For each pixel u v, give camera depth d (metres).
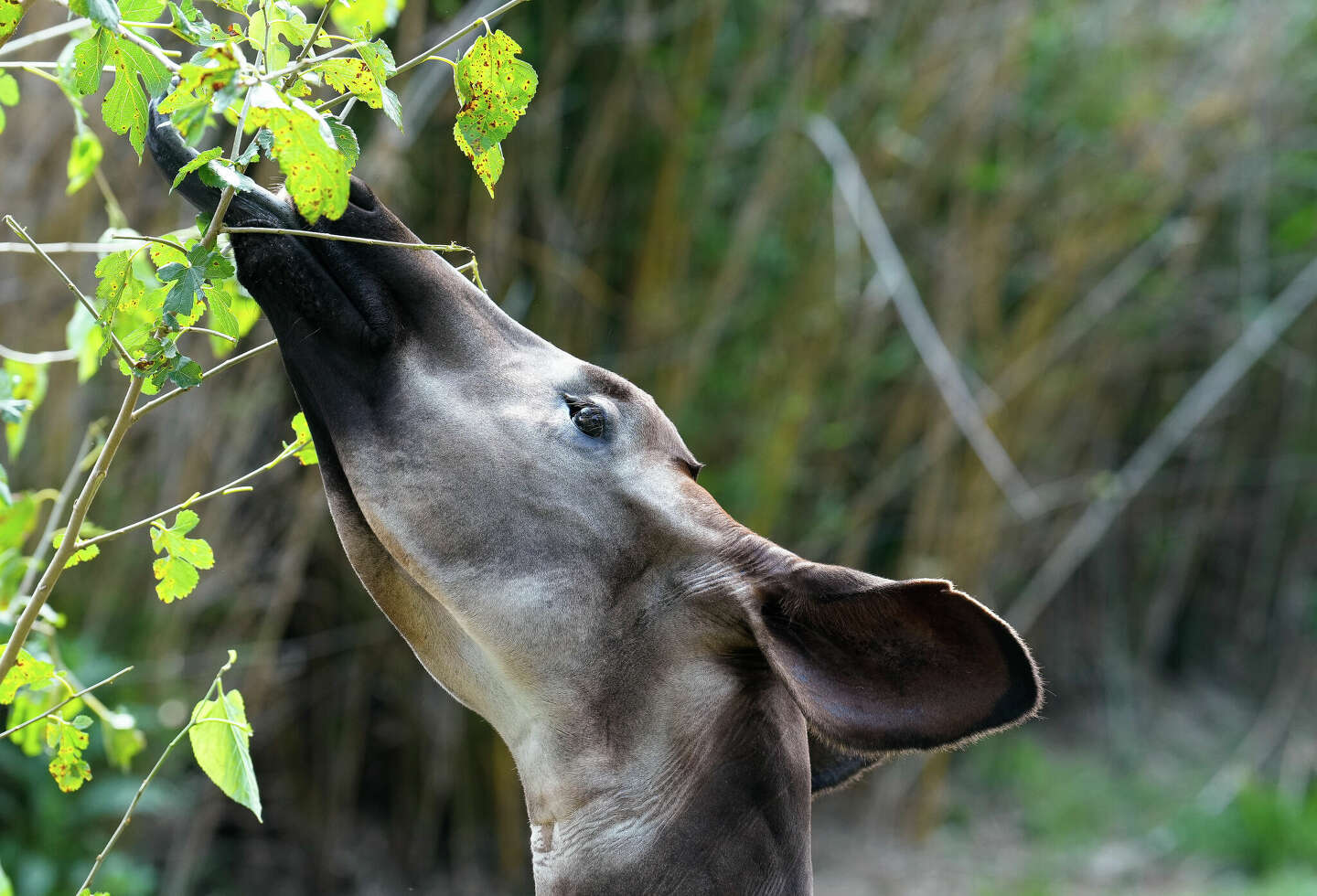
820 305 8.38
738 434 8.39
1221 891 9.50
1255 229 11.01
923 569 9.34
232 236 2.28
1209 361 11.93
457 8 5.71
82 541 2.23
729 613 2.39
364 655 7.25
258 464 6.34
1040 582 10.77
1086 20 9.62
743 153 8.41
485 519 2.38
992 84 8.60
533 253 6.80
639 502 2.45
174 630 6.14
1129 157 9.60
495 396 2.44
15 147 5.29
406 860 7.69
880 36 8.26
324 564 7.04
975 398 9.12
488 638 2.39
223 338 2.36
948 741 2.16
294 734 7.36
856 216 7.16
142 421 6.04
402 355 2.41
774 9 7.59
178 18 1.93
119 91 2.02
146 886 5.94
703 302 7.97
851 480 9.87
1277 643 13.27
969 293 9.08
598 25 6.69
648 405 2.57
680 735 2.41
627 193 7.41
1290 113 10.72
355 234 2.38
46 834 5.71
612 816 2.38
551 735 2.42
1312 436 12.92
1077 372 10.45
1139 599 12.71
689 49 7.21
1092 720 12.31
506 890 7.65
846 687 2.27
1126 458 12.41
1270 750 12.14
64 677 2.57
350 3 2.15
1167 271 10.70
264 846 7.41
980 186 8.74
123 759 3.14
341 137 1.99
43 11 5.14
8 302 5.41
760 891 2.36
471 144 2.18
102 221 5.59
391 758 7.86
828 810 9.78
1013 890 9.05
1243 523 13.34
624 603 2.43
